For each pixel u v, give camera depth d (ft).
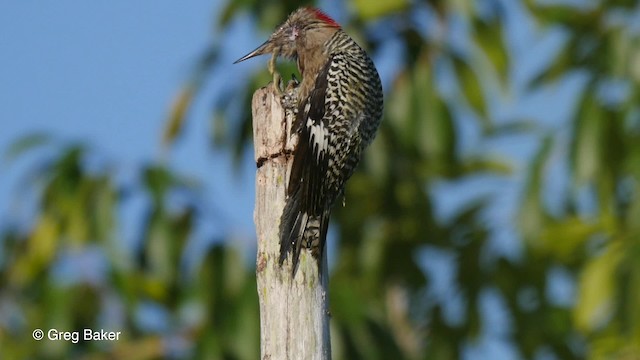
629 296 44.11
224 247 44.14
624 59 46.57
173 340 44.62
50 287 44.96
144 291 44.47
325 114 36.78
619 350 44.11
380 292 51.83
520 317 50.75
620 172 46.83
